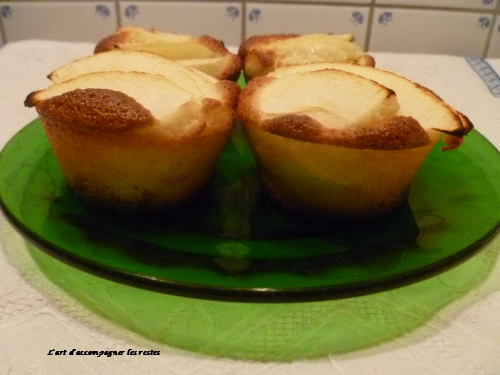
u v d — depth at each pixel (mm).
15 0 361
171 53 235
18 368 130
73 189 177
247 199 192
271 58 238
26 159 190
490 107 282
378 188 167
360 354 139
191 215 180
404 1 353
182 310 153
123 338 142
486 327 147
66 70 193
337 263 147
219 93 186
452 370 133
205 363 135
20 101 279
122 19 369
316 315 153
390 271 140
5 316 146
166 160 165
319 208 174
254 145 184
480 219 164
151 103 167
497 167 191
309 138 156
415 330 146
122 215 176
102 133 158
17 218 156
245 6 361
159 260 146
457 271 168
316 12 361
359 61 240
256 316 152
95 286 159
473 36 364
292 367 135
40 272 163
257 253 154
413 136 156
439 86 308
